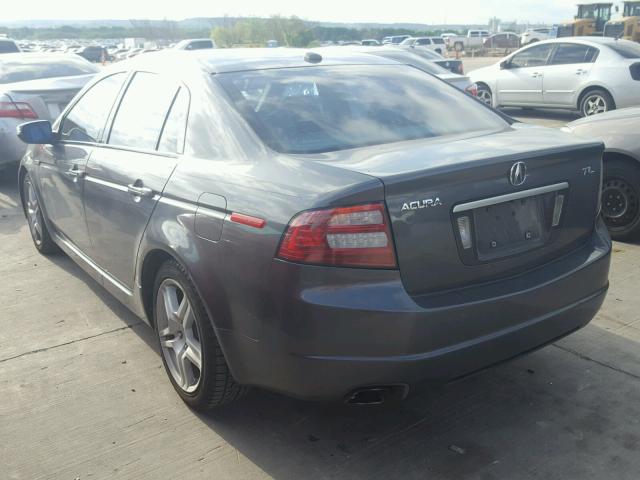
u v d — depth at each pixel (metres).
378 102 3.32
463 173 2.51
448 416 3.09
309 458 2.81
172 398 3.29
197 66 3.38
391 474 2.69
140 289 3.38
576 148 2.89
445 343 2.47
